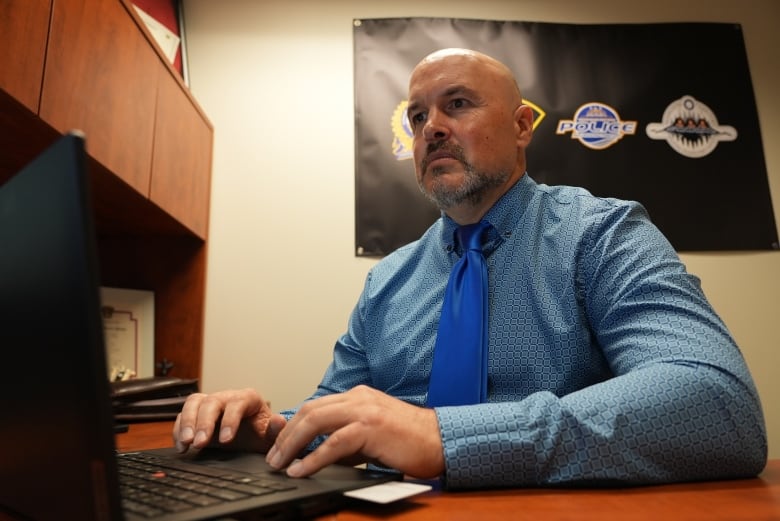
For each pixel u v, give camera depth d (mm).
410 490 443
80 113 1022
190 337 1671
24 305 353
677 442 492
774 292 1817
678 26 1979
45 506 350
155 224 1561
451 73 1029
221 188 1825
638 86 1925
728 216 1852
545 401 520
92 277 291
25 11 853
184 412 712
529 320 864
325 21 1951
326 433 504
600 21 1990
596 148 1871
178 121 1529
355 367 1088
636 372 557
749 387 541
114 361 1513
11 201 371
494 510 412
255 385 1715
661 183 1860
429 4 1973
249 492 422
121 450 798
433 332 954
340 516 406
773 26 2010
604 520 381
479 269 898
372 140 1858
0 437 412
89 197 295
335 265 1798
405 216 1818
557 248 888
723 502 428
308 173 1851
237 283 1771
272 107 1887
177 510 374
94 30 1075
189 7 1920
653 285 678
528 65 1914
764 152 1917
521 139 1096
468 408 519
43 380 337
